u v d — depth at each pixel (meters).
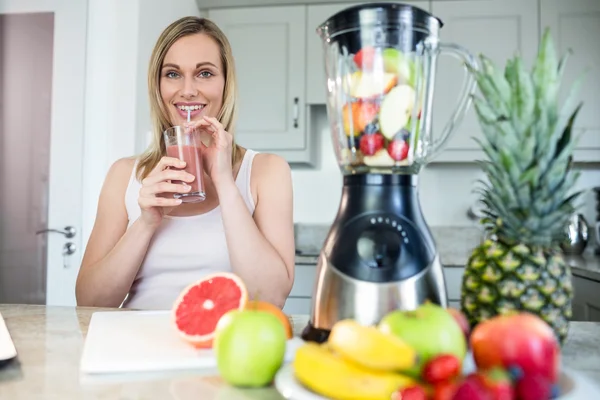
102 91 2.12
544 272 0.57
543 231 0.57
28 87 2.14
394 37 0.61
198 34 1.29
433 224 2.83
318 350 0.49
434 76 0.66
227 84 1.35
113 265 1.11
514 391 0.41
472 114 2.56
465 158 2.56
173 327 0.67
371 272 0.60
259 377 0.52
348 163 0.64
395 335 0.46
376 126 0.61
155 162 1.28
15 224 2.13
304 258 2.36
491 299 0.58
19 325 0.81
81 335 0.75
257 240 1.11
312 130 2.86
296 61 2.67
